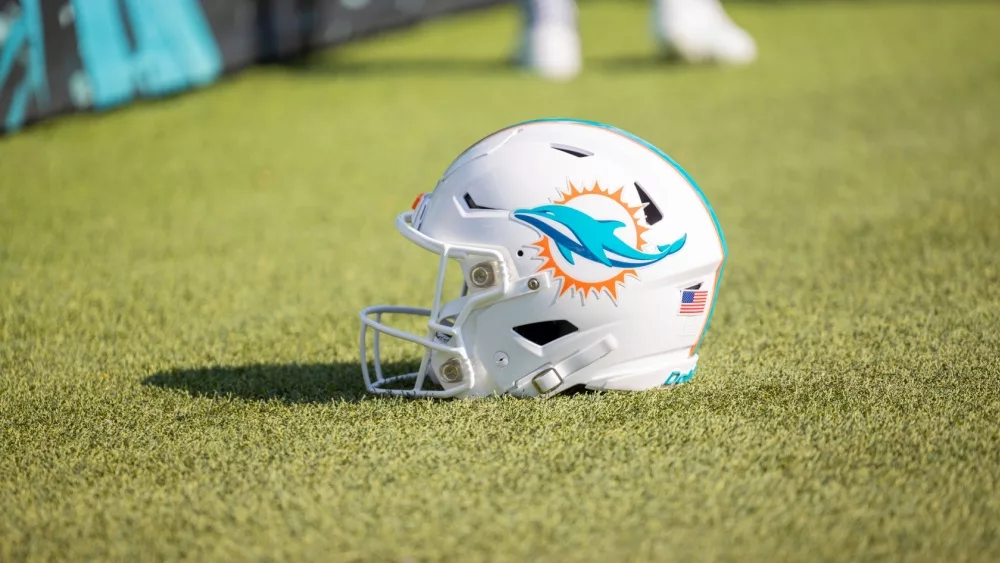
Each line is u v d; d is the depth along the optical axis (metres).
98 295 15.65
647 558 7.90
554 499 8.77
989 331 13.09
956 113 28.22
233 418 10.85
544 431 10.00
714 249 10.47
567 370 10.48
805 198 20.94
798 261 16.94
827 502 8.66
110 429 10.68
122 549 8.26
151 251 18.00
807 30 42.94
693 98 31.02
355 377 12.16
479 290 10.30
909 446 9.66
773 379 11.51
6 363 12.85
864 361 12.15
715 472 9.18
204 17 31.62
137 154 24.58
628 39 41.69
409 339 10.66
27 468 9.80
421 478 9.21
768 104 30.11
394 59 37.00
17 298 15.43
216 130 27.02
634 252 10.09
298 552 8.10
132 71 28.86
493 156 10.31
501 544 8.12
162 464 9.77
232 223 19.75
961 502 8.62
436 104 30.23
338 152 25.22
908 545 8.02
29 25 25.42
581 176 10.08
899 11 47.59
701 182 22.44
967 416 10.34
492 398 10.72
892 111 28.80
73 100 27.02
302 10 36.47
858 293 15.09
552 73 34.22
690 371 10.96
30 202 20.77
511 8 48.38
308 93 31.39
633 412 10.39
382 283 16.36
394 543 8.16
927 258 16.62
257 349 13.32
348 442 10.02
